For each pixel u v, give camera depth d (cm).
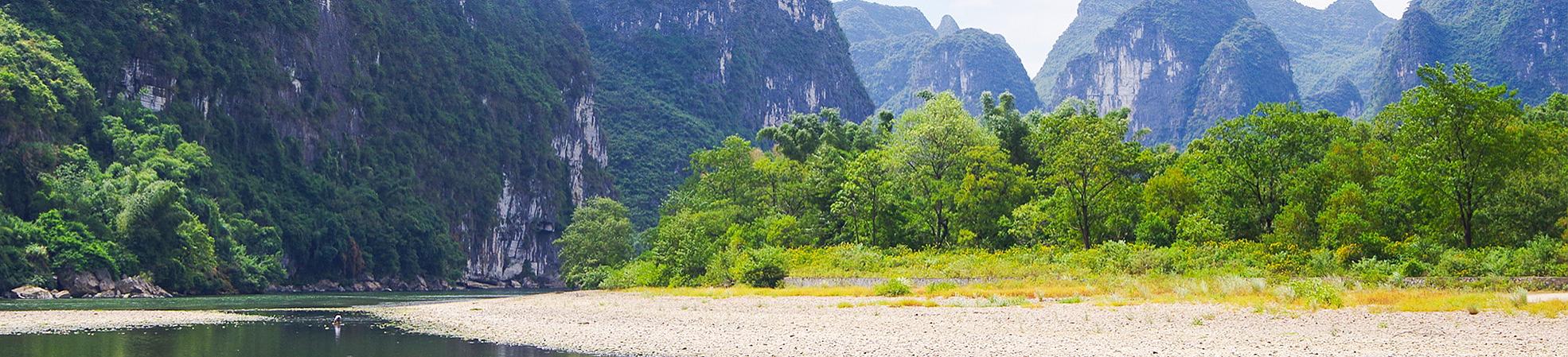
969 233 8012
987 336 3088
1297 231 6419
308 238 15838
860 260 7425
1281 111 7225
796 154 11362
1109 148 7619
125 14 14862
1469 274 5084
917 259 7306
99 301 7875
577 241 14500
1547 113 8638
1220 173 7200
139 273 10738
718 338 3203
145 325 4378
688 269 7938
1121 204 7794
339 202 17100
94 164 12138
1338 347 2592
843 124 11700
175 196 11619
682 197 12219
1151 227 7369
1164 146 11006
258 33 16888
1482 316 3161
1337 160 6981
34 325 4316
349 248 16538
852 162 9006
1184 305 4041
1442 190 5919
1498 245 5803
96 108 13312
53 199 10988
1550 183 6028
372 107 19188
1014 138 9794
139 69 14688
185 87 15288
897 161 8731
